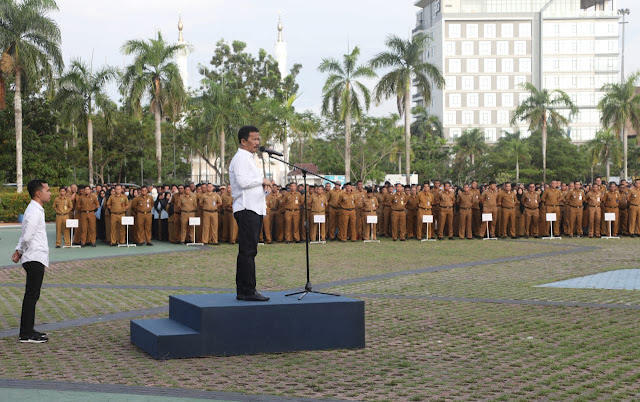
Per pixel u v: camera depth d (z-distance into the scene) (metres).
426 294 13.01
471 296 12.78
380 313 11.05
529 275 15.77
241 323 8.24
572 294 12.95
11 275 16.08
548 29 126.12
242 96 58.47
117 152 61.00
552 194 25.98
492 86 126.56
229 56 87.88
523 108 61.88
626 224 26.30
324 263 18.14
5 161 48.34
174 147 66.94
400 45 43.12
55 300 12.29
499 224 26.14
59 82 44.31
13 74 39.84
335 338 8.60
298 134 55.34
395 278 15.27
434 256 19.84
